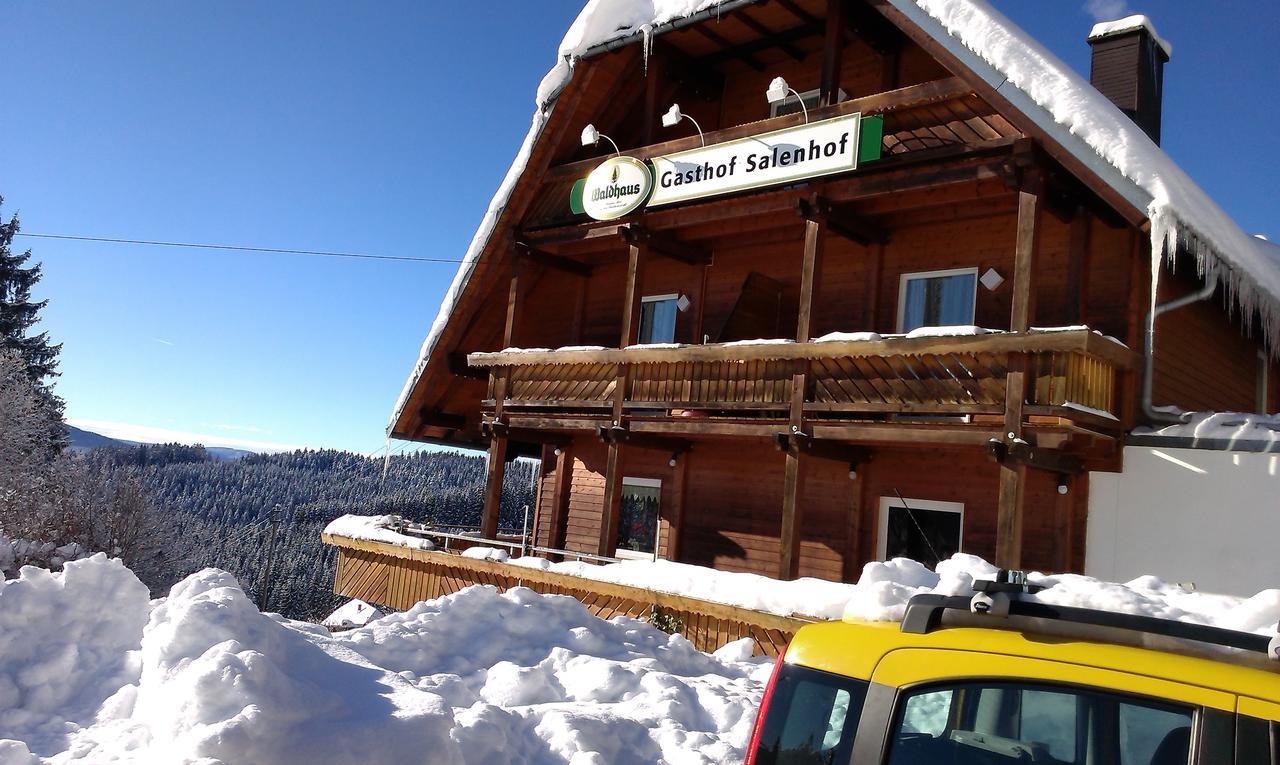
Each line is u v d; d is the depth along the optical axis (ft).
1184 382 37.83
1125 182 30.83
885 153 37.81
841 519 41.86
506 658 19.08
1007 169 32.89
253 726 10.36
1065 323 36.17
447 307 53.52
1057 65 33.06
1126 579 33.19
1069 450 32.94
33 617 14.47
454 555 46.44
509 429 50.52
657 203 43.19
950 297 40.22
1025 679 7.79
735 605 32.96
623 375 43.34
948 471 38.99
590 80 48.06
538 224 49.62
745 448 46.14
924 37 35.35
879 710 8.34
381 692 12.73
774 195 39.70
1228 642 7.47
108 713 13.14
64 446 128.67
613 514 43.45
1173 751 6.93
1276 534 30.40
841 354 35.81
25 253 149.59
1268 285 34.88
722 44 46.70
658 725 15.87
